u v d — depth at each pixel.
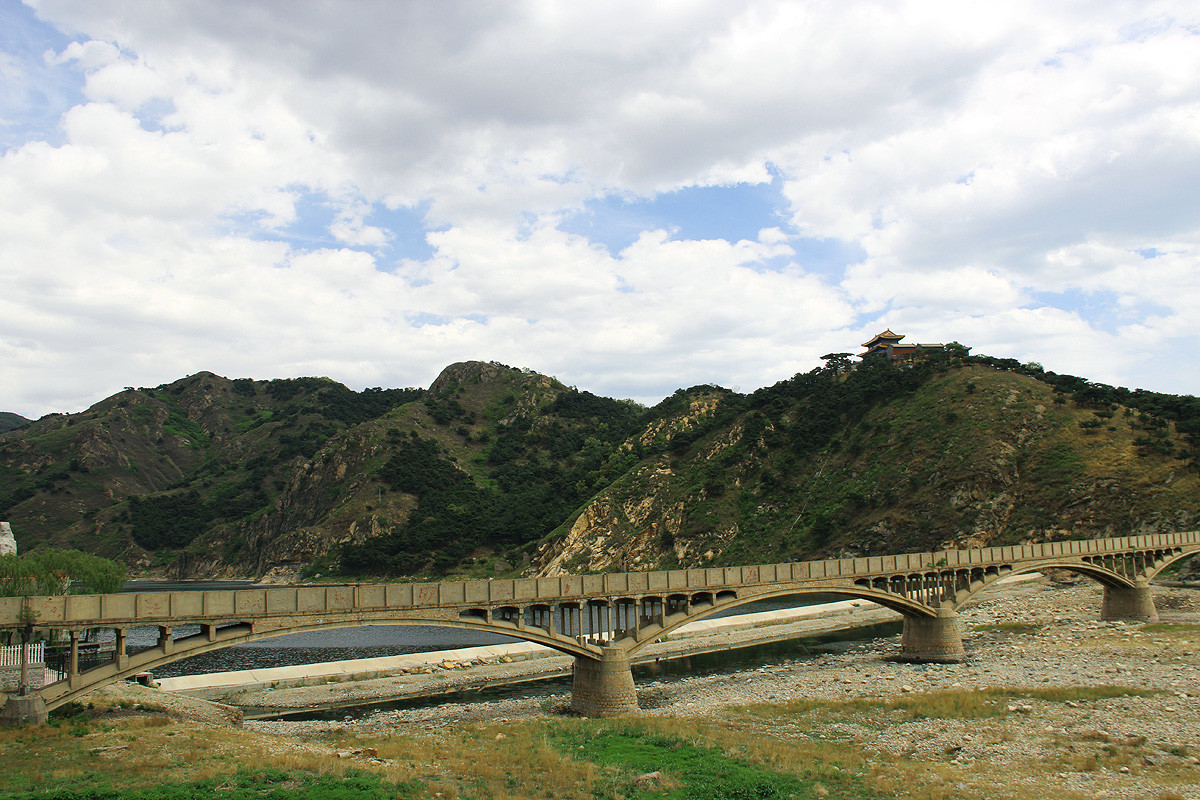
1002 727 28.58
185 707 34.19
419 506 176.75
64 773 19.66
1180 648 44.81
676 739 27.77
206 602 27.50
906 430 123.44
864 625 71.38
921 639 49.25
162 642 26.84
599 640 36.19
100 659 35.28
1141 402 111.44
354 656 64.38
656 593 37.72
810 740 28.16
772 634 66.88
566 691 44.50
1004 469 105.44
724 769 23.27
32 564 43.19
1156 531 85.12
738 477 137.25
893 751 26.12
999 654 48.50
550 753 24.98
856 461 125.44
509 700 41.50
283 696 44.03
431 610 31.58
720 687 43.09
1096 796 20.11
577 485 172.62
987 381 124.38
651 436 178.00
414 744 27.44
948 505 106.19
